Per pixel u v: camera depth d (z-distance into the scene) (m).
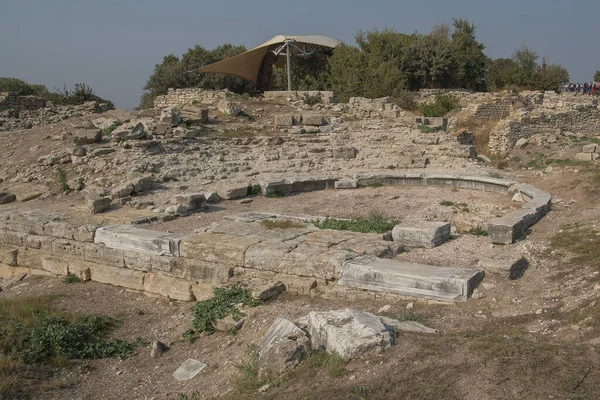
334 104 28.30
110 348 9.07
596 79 57.00
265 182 17.64
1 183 18.25
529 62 45.06
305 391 5.86
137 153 18.88
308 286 9.51
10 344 8.64
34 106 33.28
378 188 18.73
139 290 11.70
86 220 13.79
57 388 7.83
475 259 9.93
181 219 14.41
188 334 9.23
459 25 45.75
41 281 12.93
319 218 13.45
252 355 7.36
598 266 9.05
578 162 23.30
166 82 47.09
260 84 43.34
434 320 7.71
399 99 33.16
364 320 6.94
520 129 28.55
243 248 10.47
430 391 5.32
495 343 6.11
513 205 15.24
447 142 22.16
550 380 5.25
